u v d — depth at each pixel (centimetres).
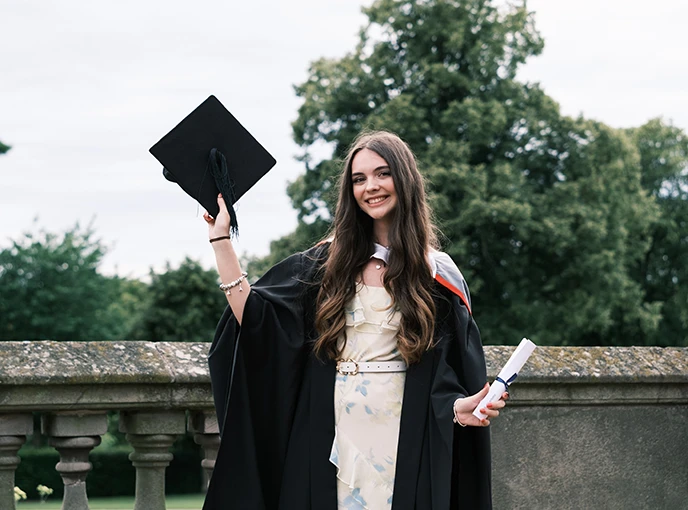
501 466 393
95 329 3219
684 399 427
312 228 2189
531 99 2312
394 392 273
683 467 431
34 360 305
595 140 2302
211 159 278
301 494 270
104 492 1984
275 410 279
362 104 2277
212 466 348
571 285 2228
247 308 272
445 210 1995
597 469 412
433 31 2256
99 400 315
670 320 3064
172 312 2962
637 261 3228
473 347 285
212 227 279
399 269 278
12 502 309
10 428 307
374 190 282
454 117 2150
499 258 2195
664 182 3369
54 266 3197
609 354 412
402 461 269
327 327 276
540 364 391
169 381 321
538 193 2247
